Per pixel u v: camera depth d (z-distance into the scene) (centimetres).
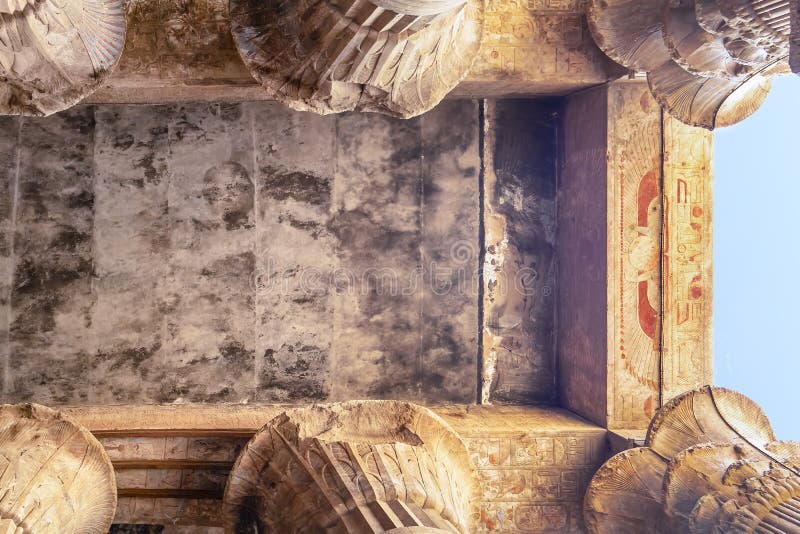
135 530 644
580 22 705
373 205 816
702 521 496
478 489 598
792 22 419
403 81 507
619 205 704
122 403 779
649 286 705
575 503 686
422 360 819
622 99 707
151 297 788
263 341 801
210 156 796
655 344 705
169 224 790
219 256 797
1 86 461
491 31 700
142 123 787
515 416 761
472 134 825
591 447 695
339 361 809
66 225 777
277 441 552
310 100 507
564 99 815
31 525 453
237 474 552
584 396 754
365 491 486
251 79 653
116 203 784
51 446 516
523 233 832
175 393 788
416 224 821
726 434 587
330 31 450
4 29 402
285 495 526
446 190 823
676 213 709
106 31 493
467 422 731
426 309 820
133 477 651
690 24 539
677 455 550
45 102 477
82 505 520
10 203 770
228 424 693
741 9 469
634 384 702
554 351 834
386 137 818
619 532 594
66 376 773
